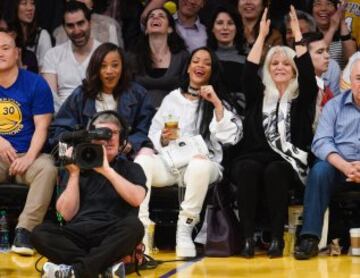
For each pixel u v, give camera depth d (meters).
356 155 17.44
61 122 17.98
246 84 18.14
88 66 18.16
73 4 20.17
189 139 17.80
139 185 14.29
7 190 17.72
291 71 17.97
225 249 17.05
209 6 22.05
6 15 21.62
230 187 17.78
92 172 14.48
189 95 18.53
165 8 20.31
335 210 18.22
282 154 17.61
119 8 22.17
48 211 18.30
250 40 20.70
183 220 17.12
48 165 17.47
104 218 14.15
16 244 16.89
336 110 17.67
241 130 17.97
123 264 13.56
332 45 21.30
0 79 18.06
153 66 20.00
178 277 14.71
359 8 21.97
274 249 16.88
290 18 19.52
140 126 18.25
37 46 21.03
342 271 15.23
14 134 18.11
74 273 13.21
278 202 16.95
